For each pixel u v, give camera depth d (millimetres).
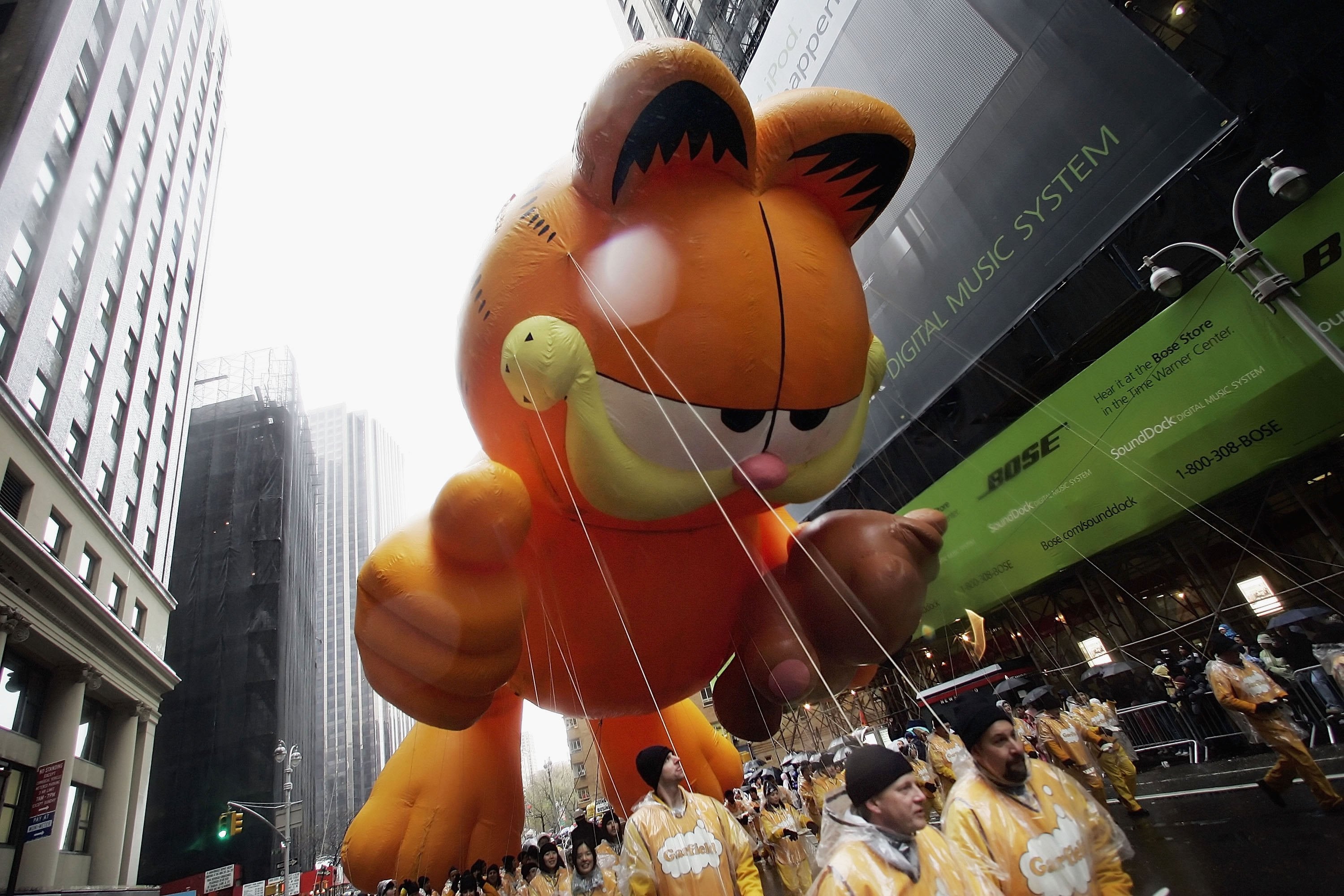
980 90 7785
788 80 10344
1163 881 3201
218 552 35000
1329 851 2975
